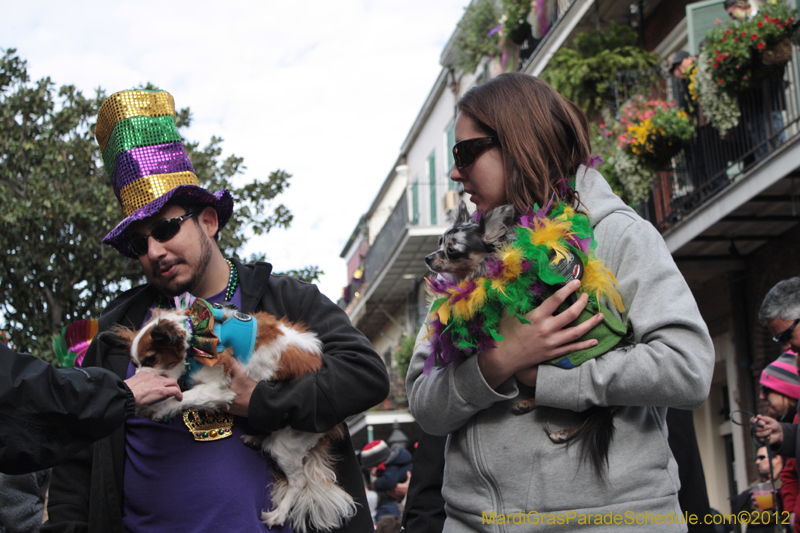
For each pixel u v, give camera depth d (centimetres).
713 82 768
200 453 243
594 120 1117
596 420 194
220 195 275
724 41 742
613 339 193
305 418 240
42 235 911
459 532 211
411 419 1808
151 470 242
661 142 852
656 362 183
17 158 943
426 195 2175
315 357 256
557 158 219
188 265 262
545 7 1319
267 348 246
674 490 196
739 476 895
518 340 195
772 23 718
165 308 279
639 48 1050
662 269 196
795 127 733
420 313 1988
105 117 278
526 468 198
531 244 199
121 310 285
